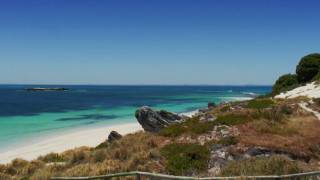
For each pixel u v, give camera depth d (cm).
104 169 2527
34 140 5497
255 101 4216
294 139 2861
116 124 7375
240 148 2677
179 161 2545
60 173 2622
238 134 2939
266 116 3384
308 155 2664
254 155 2630
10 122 7900
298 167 1991
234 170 1955
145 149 2920
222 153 2630
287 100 4459
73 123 7694
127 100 16388
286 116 3556
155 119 4122
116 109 11306
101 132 6241
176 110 10412
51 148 4834
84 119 8475
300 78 7031
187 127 3238
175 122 4006
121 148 3030
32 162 3338
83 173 2506
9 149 4803
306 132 3073
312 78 6844
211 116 3447
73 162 3084
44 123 7719
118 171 2462
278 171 1873
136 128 6619
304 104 4153
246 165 1977
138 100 16338
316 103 4225
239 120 3234
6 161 4059
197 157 2602
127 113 9900
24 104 13862
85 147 4197
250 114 3391
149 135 3372
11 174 3005
